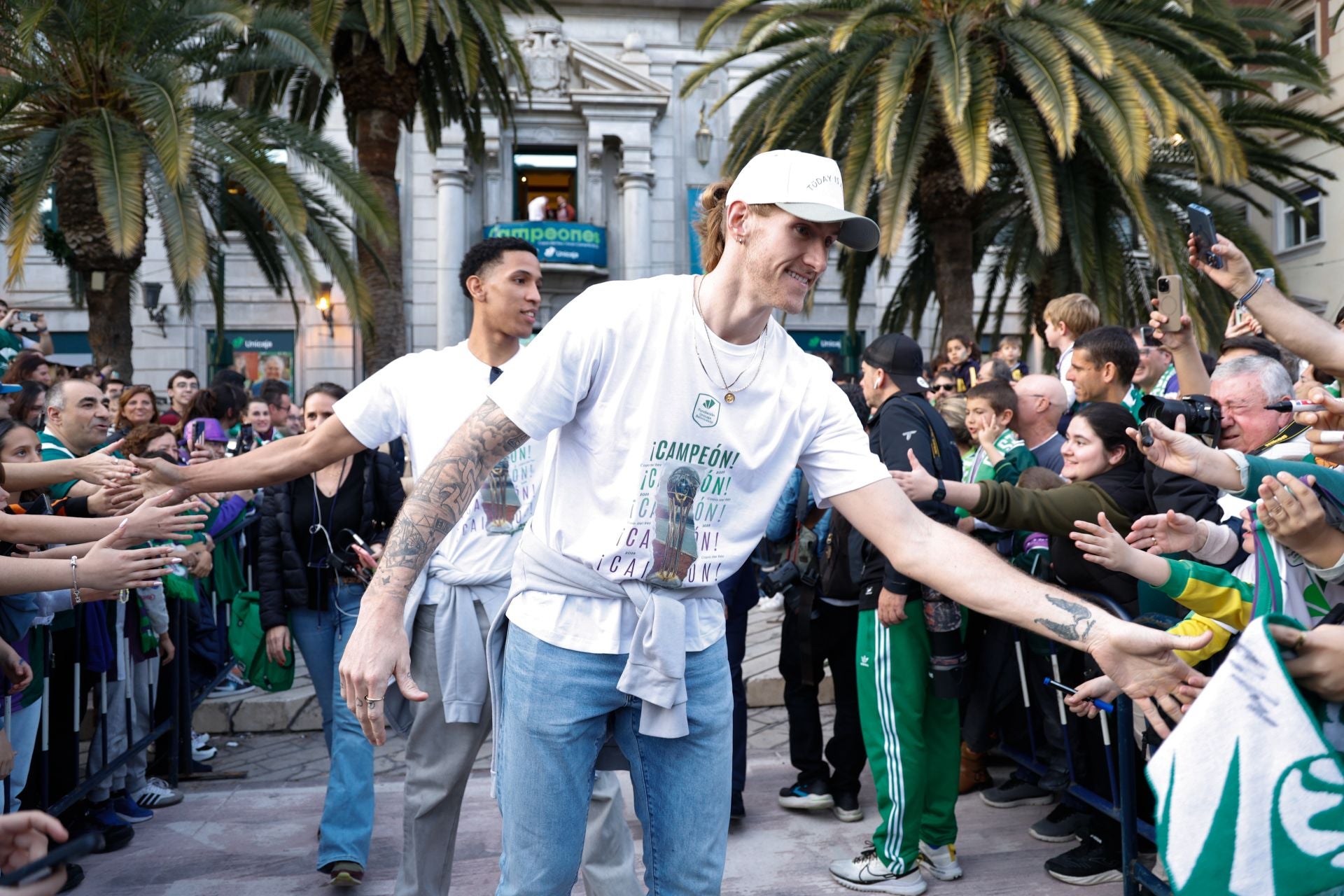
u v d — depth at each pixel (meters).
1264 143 11.50
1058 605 1.60
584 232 19.91
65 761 3.54
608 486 1.71
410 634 2.67
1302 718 1.34
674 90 20.67
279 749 5.02
